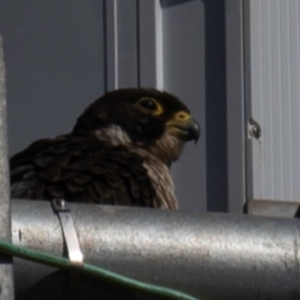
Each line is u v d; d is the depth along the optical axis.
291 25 9.81
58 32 10.42
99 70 10.27
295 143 9.73
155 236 4.37
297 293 4.50
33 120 10.50
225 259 4.43
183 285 4.40
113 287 4.30
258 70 9.71
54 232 4.23
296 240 4.51
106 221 4.34
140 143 10.43
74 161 9.08
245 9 9.70
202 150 9.98
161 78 10.06
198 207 9.90
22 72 10.57
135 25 10.00
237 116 9.68
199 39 9.88
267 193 9.63
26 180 8.59
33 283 4.21
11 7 10.64
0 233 4.08
